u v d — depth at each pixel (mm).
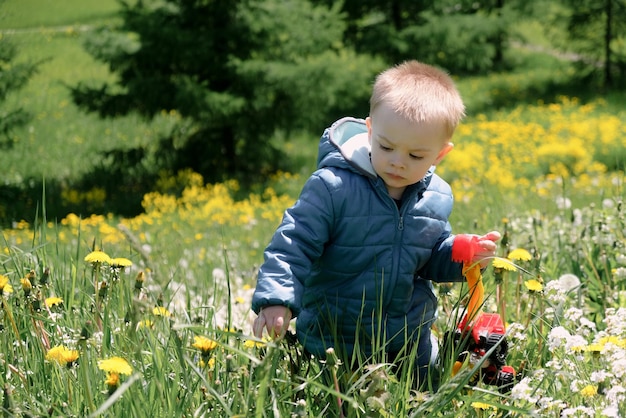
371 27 22672
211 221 11969
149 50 15836
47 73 29469
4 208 16312
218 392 2287
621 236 4438
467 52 22969
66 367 2326
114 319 2924
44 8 40875
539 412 2359
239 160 17828
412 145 2547
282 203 14602
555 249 4852
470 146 17453
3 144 17125
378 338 2488
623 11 23859
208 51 15812
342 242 2682
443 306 3260
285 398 2309
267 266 2568
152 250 7586
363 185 2674
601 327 3660
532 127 19578
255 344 2428
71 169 19328
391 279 2697
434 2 22594
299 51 16531
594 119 19703
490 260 2885
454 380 2244
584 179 12289
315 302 2756
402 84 2596
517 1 24531
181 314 3199
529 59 29734
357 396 2348
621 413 2299
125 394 2197
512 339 2955
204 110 15531
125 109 16156
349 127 2889
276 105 16766
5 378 2465
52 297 3043
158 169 17906
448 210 2826
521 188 11859
